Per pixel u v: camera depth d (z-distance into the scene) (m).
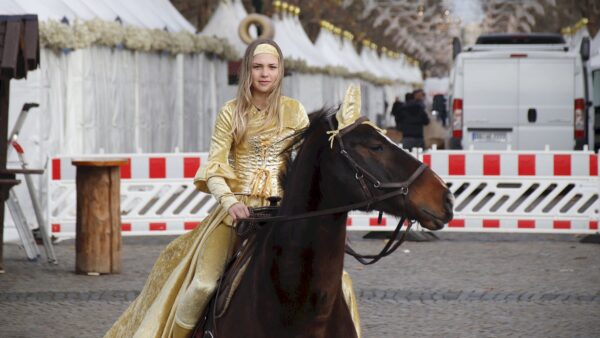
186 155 19.47
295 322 6.31
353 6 63.16
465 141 30.34
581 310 12.66
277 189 6.92
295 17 46.69
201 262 6.93
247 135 6.92
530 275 15.45
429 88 99.12
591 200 23.45
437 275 15.42
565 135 29.92
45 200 20.08
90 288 14.30
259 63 6.86
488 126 30.23
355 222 19.61
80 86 22.61
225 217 6.94
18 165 17.56
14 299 13.44
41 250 18.50
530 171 19.77
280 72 6.91
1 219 15.79
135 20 26.16
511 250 18.53
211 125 33.38
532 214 19.80
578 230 19.75
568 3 57.69
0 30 14.89
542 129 29.98
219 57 33.88
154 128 28.14
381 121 62.19
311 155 6.33
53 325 11.80
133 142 26.52
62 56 21.94
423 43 113.56
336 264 6.32
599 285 14.51
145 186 21.11
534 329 11.54
